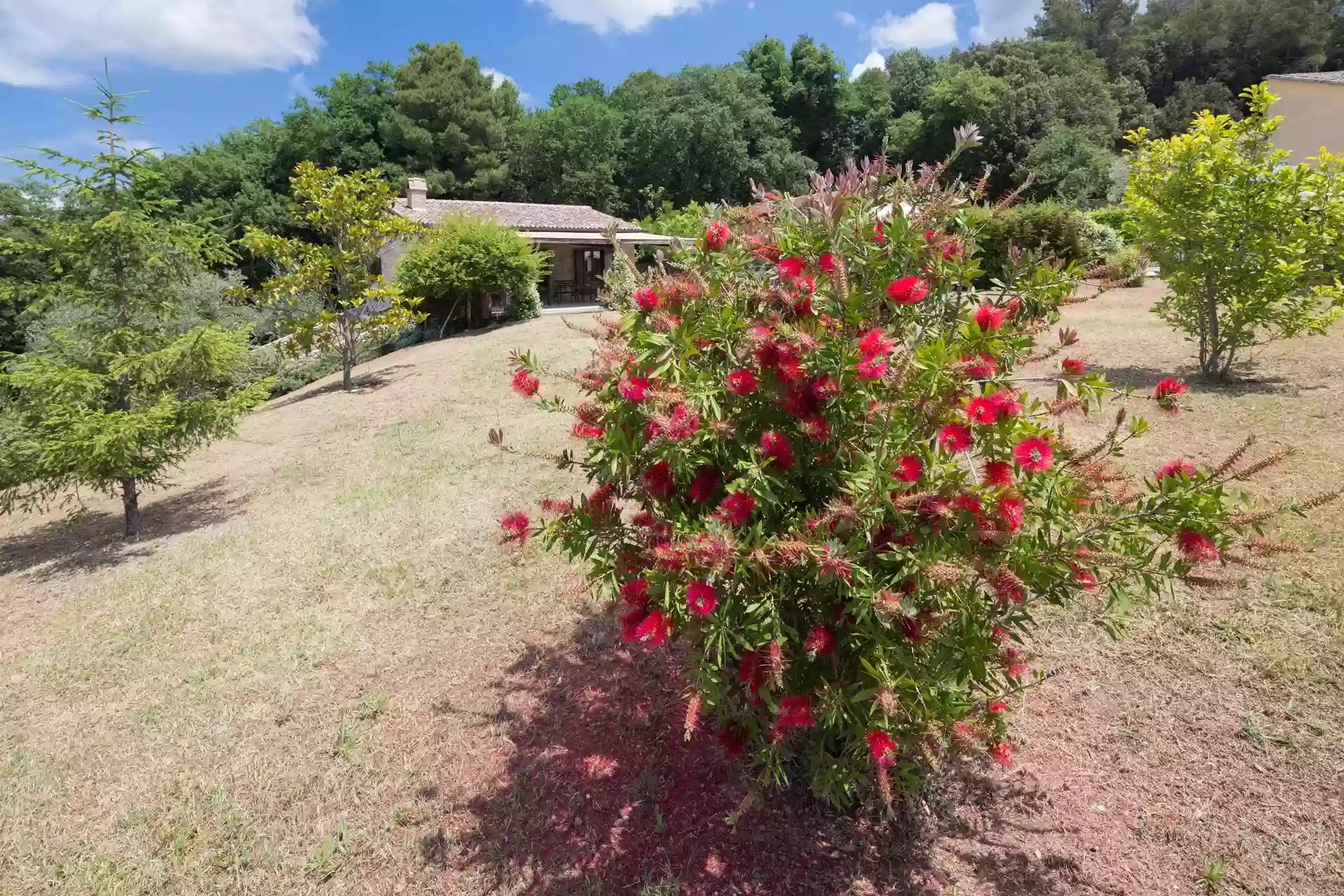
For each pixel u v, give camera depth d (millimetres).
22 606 5426
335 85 46375
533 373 2764
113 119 6441
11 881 2785
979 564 2023
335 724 3537
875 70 52531
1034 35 71938
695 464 2299
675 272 2496
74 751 3533
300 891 2627
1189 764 2738
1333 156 6512
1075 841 2484
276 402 12750
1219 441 5434
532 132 45125
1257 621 3410
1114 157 37500
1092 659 3342
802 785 2779
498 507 6078
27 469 6215
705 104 43188
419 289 16922
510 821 2838
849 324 2074
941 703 2076
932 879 2393
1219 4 57469
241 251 32500
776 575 2164
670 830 2686
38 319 12695
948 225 2441
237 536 6199
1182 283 7305
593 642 4016
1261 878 2279
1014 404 2008
